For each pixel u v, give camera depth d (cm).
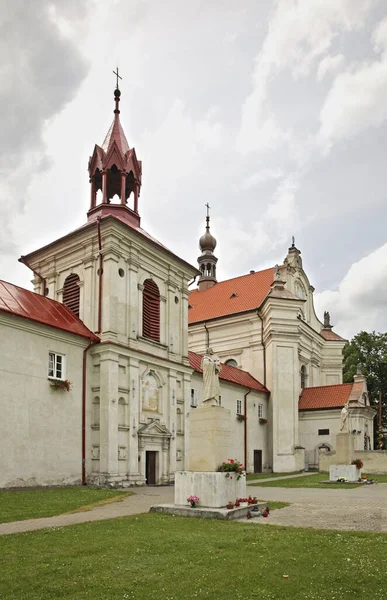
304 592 855
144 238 3447
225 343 5709
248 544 1198
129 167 3759
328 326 6906
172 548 1152
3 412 2508
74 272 3447
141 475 3167
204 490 1723
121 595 834
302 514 1755
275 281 5462
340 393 5534
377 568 994
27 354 2686
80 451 2923
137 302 3397
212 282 7019
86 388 3034
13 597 820
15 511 1761
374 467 4634
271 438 5131
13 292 2995
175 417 3553
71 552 1102
